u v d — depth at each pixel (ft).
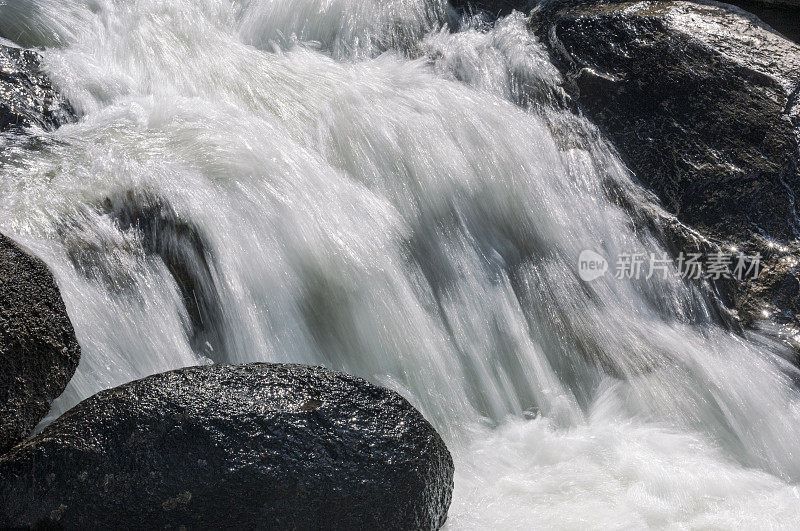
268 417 10.32
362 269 14.19
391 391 11.23
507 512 11.75
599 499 12.11
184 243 13.62
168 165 14.66
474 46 19.52
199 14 19.49
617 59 19.01
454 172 16.01
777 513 12.28
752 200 16.93
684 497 12.34
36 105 15.67
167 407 10.25
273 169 15.06
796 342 15.29
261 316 13.57
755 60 18.89
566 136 17.62
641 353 14.84
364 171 15.71
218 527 9.71
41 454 9.80
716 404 14.28
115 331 12.62
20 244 12.46
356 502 10.02
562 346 14.80
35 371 10.91
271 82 17.72
